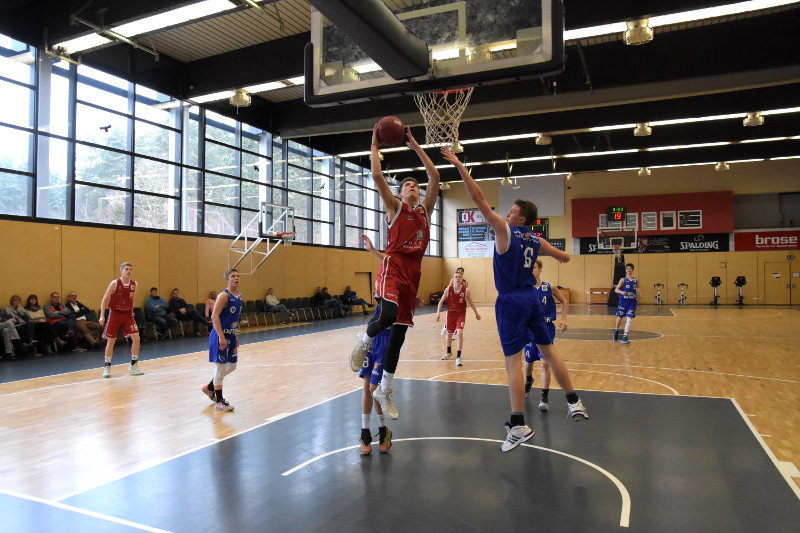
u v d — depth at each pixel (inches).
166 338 535.5
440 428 207.2
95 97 503.2
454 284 382.3
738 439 191.2
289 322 719.7
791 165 1004.6
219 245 627.8
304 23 448.5
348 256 884.0
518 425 140.6
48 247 457.4
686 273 1062.4
